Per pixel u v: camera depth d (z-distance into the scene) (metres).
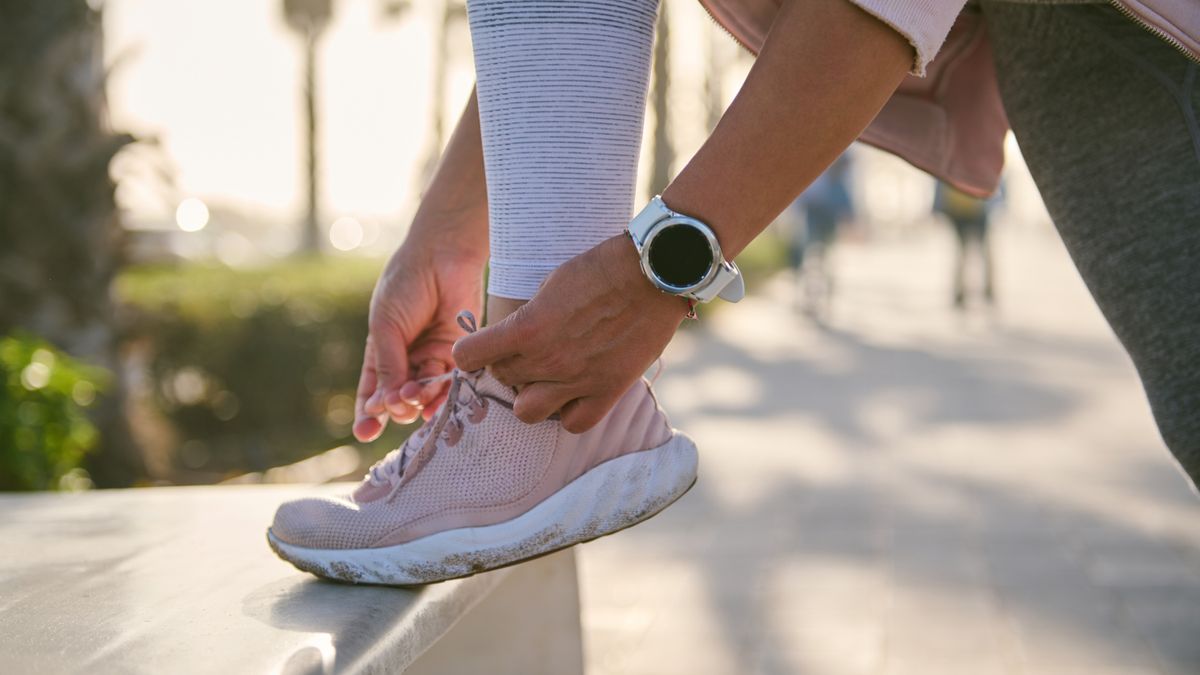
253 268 9.39
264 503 1.83
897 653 2.70
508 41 1.21
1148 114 1.14
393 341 1.48
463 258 1.51
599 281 1.06
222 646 1.06
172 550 1.49
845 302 14.52
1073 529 3.78
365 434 1.50
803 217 12.98
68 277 4.90
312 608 1.19
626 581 3.39
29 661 1.03
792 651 2.74
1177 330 1.13
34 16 4.84
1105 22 1.15
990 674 2.54
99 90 5.04
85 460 4.98
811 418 6.34
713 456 5.29
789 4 1.03
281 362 7.41
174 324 6.98
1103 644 2.71
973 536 3.74
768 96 1.01
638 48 1.23
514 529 1.23
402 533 1.25
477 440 1.25
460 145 1.51
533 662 1.62
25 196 4.83
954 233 13.33
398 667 1.14
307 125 28.20
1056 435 5.57
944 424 5.97
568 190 1.21
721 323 12.58
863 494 4.41
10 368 3.67
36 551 1.50
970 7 1.39
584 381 1.11
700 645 2.81
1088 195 1.18
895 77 1.00
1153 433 5.54
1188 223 1.12
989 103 1.48
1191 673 2.51
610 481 1.24
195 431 7.21
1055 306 13.34
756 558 3.58
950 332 10.80
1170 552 3.47
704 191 1.03
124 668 1.01
